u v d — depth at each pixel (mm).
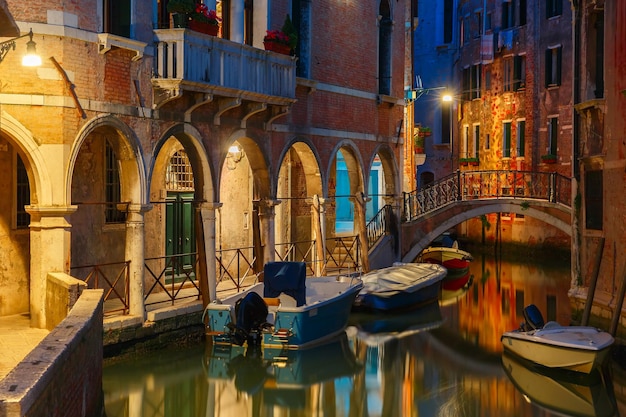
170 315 14859
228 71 15938
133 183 14219
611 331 14414
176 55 14633
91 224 15703
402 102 24109
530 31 31062
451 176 26219
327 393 13273
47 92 12703
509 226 32562
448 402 12852
